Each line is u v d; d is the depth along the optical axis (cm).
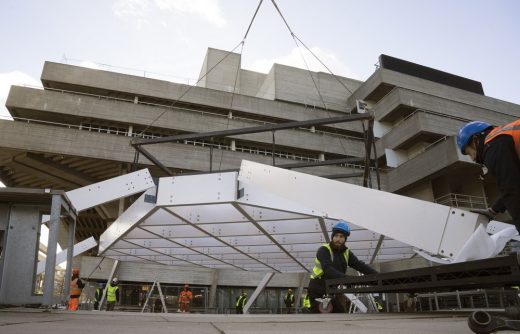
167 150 3600
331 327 247
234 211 1247
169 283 3284
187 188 1131
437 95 4556
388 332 205
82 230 4669
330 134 4494
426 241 566
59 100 3516
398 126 4141
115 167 3588
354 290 507
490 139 208
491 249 511
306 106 4766
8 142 3089
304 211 1133
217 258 2070
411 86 4475
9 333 188
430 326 242
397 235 596
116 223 1427
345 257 590
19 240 546
